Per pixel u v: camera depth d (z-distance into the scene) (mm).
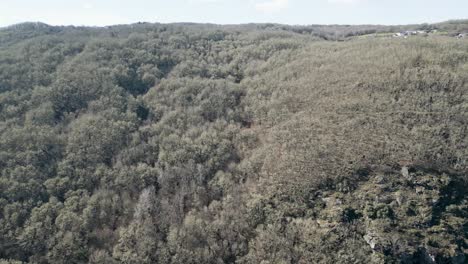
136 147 92125
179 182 84250
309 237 65062
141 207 77062
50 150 87750
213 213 76500
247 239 70438
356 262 60281
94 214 75938
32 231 70188
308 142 82375
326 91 97188
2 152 82188
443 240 62281
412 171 71188
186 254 67750
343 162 74938
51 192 78875
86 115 100000
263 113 101562
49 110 97438
